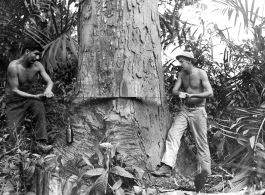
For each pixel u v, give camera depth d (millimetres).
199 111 5676
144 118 5652
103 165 4363
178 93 5723
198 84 5719
